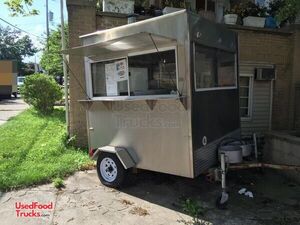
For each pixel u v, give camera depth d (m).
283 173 6.64
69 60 7.71
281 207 5.21
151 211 5.04
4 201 5.35
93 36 6.09
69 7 7.66
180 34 4.93
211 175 5.29
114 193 5.73
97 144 6.24
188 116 4.92
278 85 9.82
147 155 5.49
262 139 8.15
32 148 8.13
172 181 6.28
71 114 7.97
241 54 9.23
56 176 6.33
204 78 5.33
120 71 5.86
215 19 9.94
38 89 14.84
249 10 9.59
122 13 7.98
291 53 9.70
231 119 6.37
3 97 28.12
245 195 5.66
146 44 5.31
